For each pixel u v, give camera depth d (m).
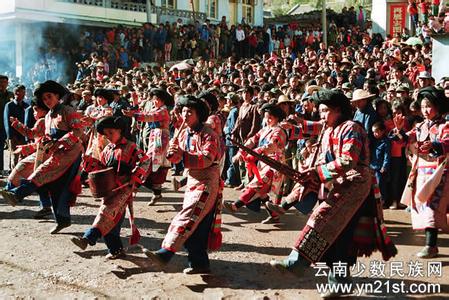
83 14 26.75
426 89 5.64
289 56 18.81
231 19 35.25
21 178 6.91
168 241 4.93
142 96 12.12
